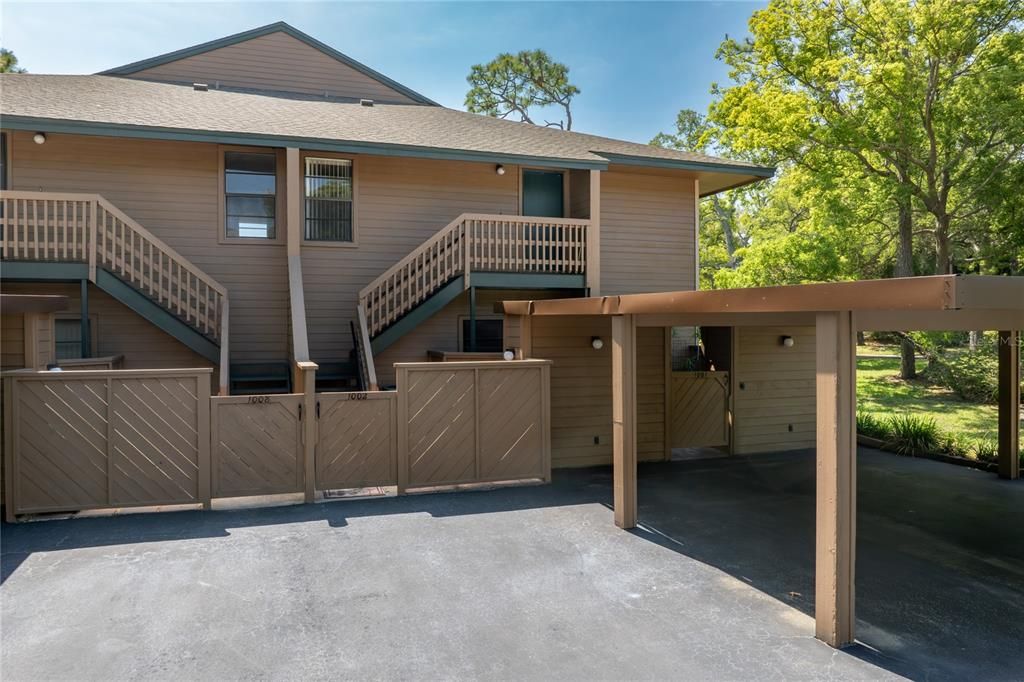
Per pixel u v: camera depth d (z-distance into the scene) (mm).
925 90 17375
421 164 13070
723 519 7535
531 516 7543
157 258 11578
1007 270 21078
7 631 4570
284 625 4699
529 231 12617
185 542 6492
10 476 7164
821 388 4602
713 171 14086
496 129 14773
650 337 11062
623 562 6070
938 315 5246
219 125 11078
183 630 4605
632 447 7184
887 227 23391
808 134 18609
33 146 11039
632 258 14430
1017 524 7508
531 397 9102
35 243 9992
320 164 12484
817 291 4469
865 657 4344
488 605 5078
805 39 18656
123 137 10219
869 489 9242
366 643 4441
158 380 7531
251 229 12258
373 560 6035
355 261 12625
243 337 12109
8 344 7531
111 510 7652
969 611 5133
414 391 8500
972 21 16016
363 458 8312
